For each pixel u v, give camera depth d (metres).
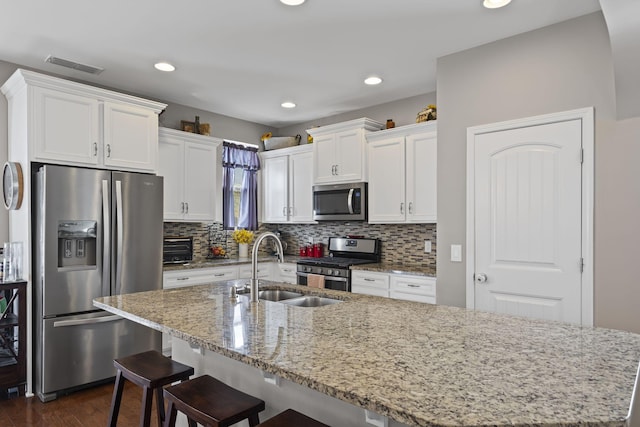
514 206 2.80
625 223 2.38
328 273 4.34
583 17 2.54
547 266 2.66
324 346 1.38
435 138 3.80
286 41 2.96
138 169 3.58
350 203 4.33
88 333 3.11
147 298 2.27
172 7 2.50
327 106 4.64
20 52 3.13
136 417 2.66
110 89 3.96
